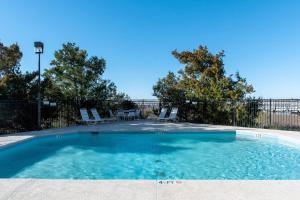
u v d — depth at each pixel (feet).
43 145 33.86
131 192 12.86
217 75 63.10
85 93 60.90
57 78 60.75
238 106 49.08
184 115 57.36
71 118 52.54
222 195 12.54
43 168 23.30
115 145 34.06
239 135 40.19
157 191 13.01
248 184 14.15
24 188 13.43
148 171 22.44
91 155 28.32
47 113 46.75
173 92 59.52
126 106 63.10
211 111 52.39
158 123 52.47
